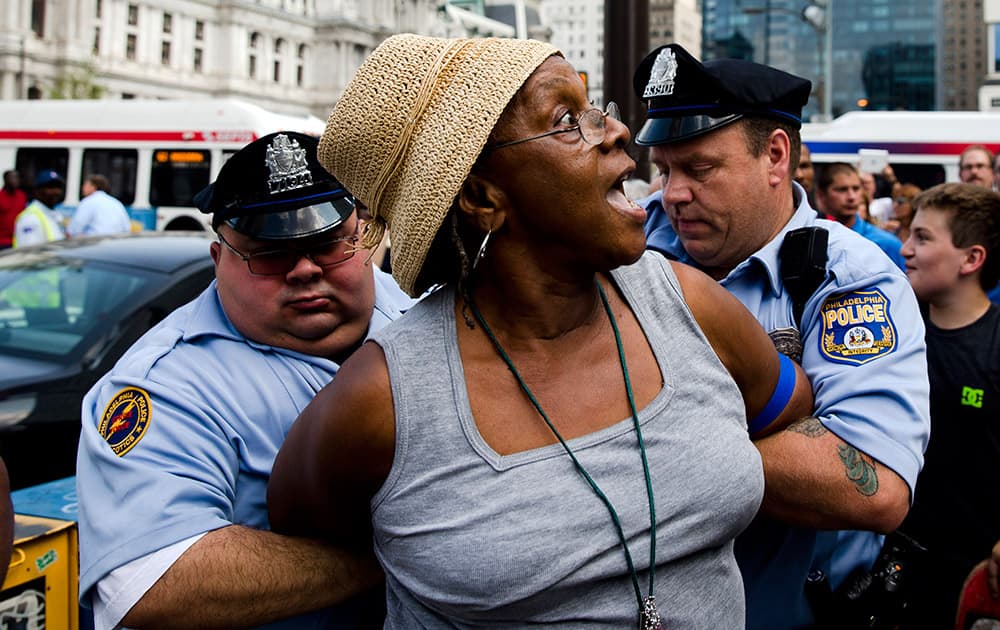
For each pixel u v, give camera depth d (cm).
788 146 206
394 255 137
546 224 127
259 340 190
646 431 129
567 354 133
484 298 135
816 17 2341
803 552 184
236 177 185
